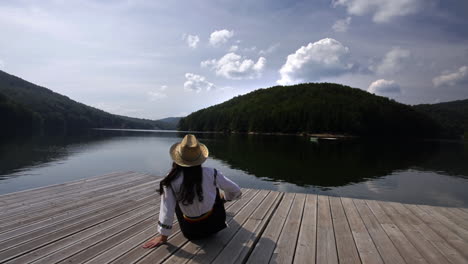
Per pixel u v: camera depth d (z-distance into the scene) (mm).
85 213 3488
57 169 17141
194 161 2404
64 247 2525
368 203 4203
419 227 3236
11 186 12391
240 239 2783
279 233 2990
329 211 3783
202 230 2570
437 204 11602
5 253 2383
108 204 3891
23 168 17391
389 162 25953
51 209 3604
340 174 18250
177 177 2428
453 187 14898
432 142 71375
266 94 139250
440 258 2461
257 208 3826
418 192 13656
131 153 26891
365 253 2549
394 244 2754
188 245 2621
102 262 2262
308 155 29609
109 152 27609
